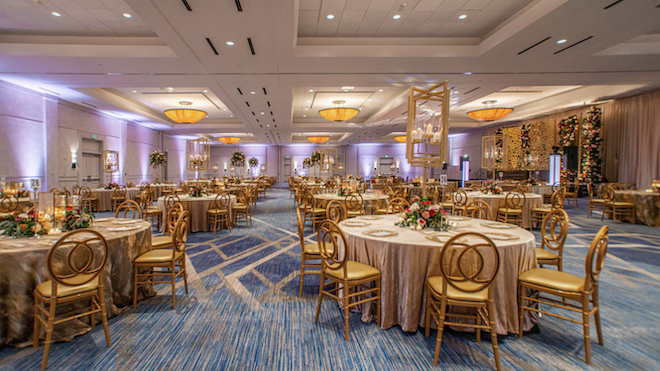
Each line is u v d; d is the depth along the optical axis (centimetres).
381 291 258
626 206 741
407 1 500
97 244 260
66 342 235
